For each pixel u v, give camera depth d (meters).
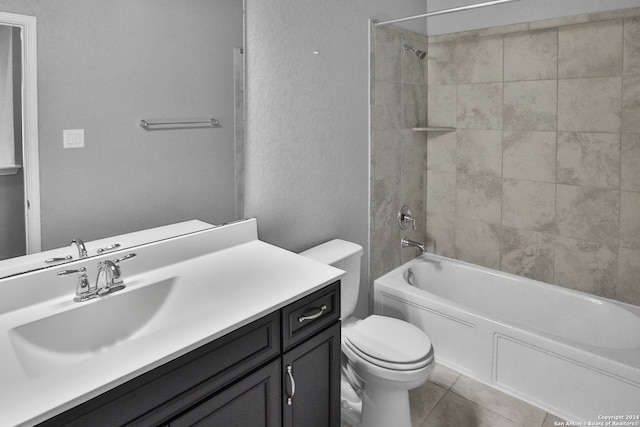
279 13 1.94
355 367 1.91
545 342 2.10
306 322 1.47
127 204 1.53
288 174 2.10
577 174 2.58
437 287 3.06
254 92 1.89
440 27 3.03
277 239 2.10
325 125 2.28
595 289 2.59
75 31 1.33
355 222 2.58
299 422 1.49
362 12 2.46
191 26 1.62
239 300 1.35
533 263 2.82
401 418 1.89
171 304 1.48
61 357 1.22
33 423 0.85
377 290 2.75
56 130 1.33
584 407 2.01
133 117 1.50
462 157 3.05
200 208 1.76
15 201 1.28
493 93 2.85
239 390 1.26
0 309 1.26
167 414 1.09
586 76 2.47
